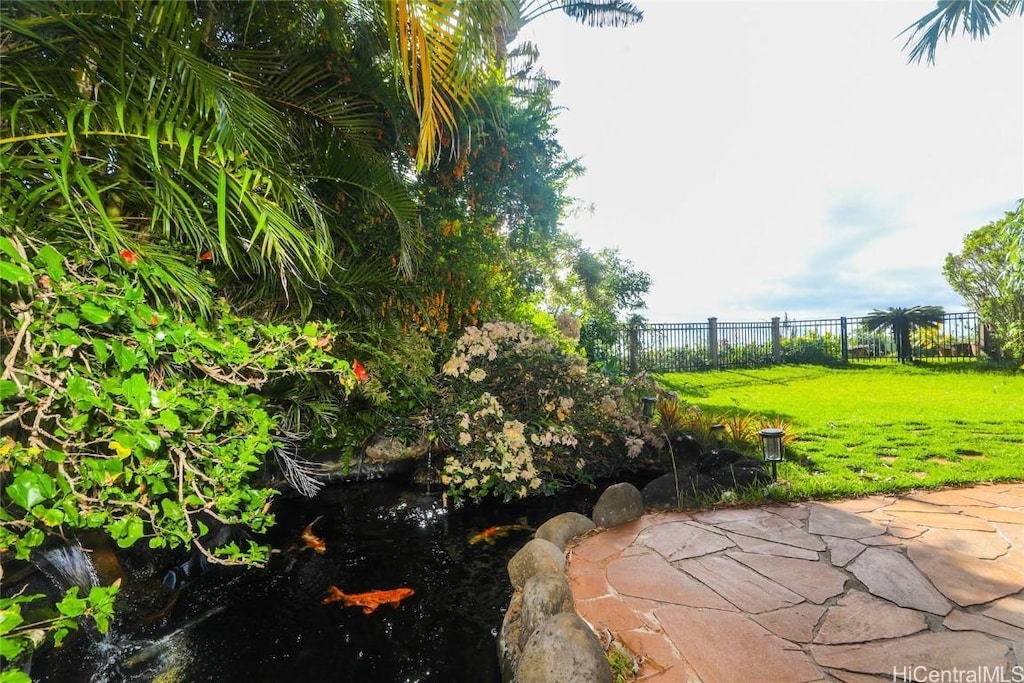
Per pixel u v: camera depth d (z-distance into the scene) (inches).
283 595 111.0
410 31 87.3
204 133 79.5
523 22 288.5
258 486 169.9
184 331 63.0
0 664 67.0
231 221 87.5
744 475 158.7
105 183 78.4
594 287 388.8
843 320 514.6
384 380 169.0
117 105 64.6
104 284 55.9
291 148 125.6
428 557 131.3
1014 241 201.6
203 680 82.8
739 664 71.4
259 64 126.7
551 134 255.6
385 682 82.3
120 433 55.2
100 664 86.1
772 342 534.3
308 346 82.6
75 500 59.3
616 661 73.3
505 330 199.0
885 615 81.9
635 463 199.3
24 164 64.5
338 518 160.6
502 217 253.8
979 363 411.2
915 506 131.1
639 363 472.1
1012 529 113.5
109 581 101.2
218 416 77.5
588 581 101.1
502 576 120.0
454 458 174.1
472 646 92.0
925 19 275.4
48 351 55.1
